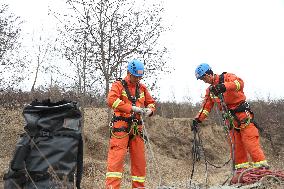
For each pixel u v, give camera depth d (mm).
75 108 4664
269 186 5359
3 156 10953
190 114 20891
